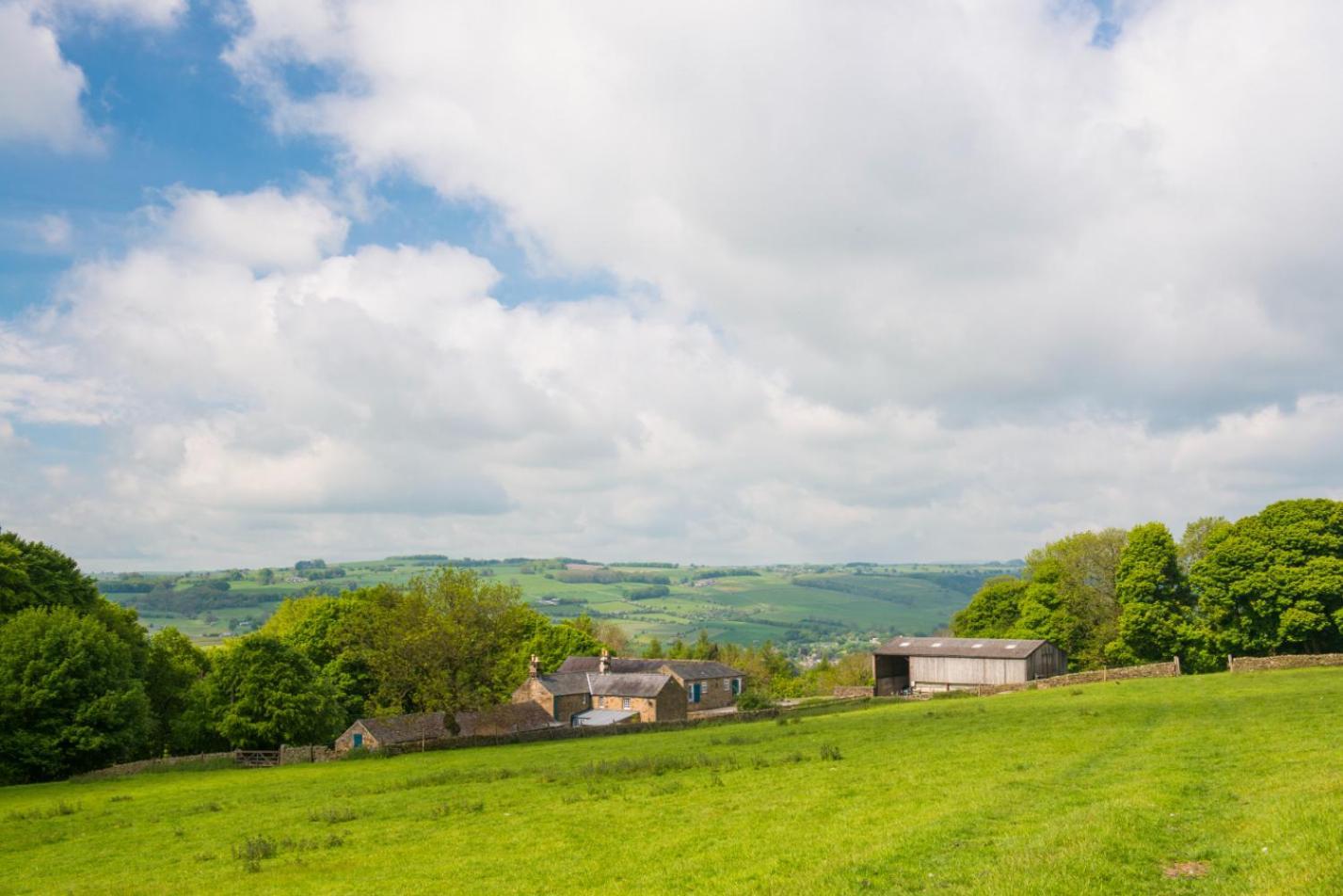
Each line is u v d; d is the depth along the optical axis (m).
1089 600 114.62
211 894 25.34
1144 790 25.88
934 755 38.88
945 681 102.75
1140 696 61.97
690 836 26.28
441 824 33.09
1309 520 89.69
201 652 109.00
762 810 29.00
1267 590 90.00
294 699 84.06
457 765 57.91
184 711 92.19
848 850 22.09
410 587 84.19
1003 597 127.44
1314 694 53.38
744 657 184.25
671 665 124.00
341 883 25.22
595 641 155.75
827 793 30.97
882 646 110.06
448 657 78.94
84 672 70.12
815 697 120.12
